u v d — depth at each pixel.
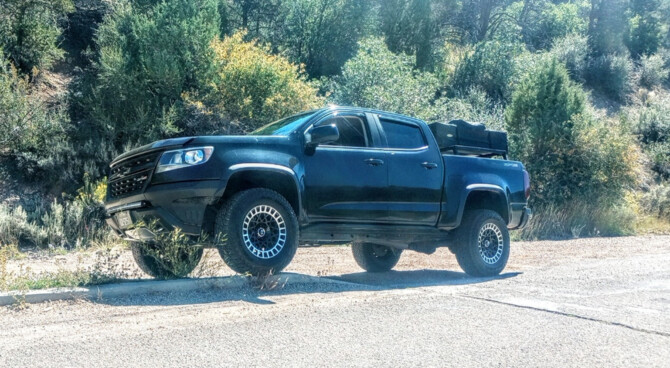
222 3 23.92
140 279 6.26
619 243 13.48
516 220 8.50
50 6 18.34
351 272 8.53
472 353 3.79
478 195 8.23
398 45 28.30
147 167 6.05
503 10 39.41
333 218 6.76
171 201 5.91
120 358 3.65
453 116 19.58
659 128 27.97
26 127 14.40
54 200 13.40
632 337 4.26
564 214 16.45
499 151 8.67
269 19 25.73
